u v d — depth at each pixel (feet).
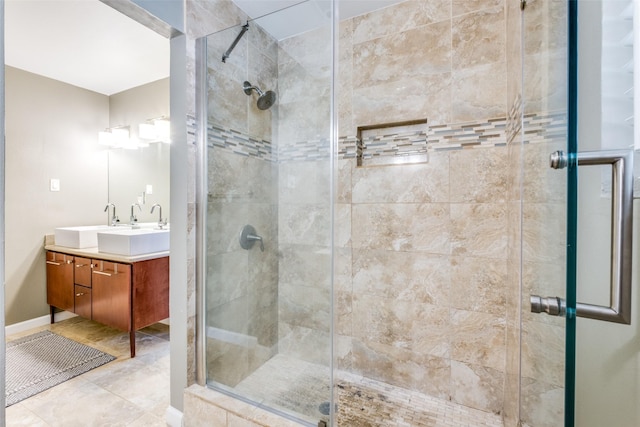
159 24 4.54
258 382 5.01
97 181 10.14
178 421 4.80
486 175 4.96
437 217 5.33
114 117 10.30
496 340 4.89
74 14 6.14
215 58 5.18
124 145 10.00
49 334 8.09
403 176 5.59
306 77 5.10
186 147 4.86
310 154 5.11
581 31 2.64
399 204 5.63
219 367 5.19
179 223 4.93
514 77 4.11
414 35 5.47
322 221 4.97
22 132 8.39
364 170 5.91
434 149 5.34
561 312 1.80
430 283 5.38
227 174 5.42
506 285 4.81
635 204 2.56
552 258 2.10
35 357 6.85
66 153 9.34
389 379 5.68
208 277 5.11
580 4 2.64
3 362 3.04
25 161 8.44
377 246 5.81
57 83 9.15
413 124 5.68
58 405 5.25
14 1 5.74
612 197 2.15
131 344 6.79
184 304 4.87
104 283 7.16
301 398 4.66
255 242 5.56
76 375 6.15
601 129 2.65
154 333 8.25
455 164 5.19
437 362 5.31
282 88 5.30
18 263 8.24
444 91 5.26
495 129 4.90
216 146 5.24
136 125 9.75
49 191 8.91
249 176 5.55
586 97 2.67
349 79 6.03
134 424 4.84
